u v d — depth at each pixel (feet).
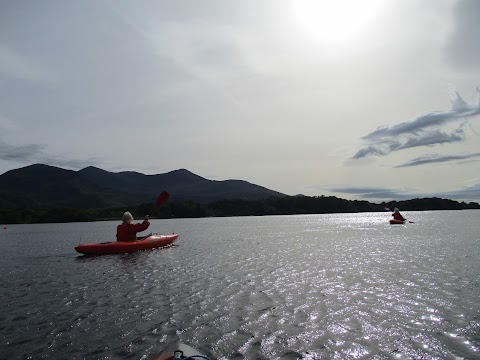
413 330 29.45
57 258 80.38
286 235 138.41
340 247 88.99
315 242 104.68
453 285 44.04
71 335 30.35
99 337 29.71
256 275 53.11
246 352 25.94
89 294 44.42
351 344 26.94
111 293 44.55
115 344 28.19
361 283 46.09
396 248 83.71
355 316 33.09
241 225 254.27
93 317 34.94
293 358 24.88
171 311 36.04
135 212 499.51
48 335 30.53
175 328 31.17
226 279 50.70
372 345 26.71
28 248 108.37
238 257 73.97
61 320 34.37
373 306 36.04
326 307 35.96
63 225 323.16
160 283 49.29
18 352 27.25
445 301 37.27
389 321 31.63
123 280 52.26
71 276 57.11
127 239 88.84
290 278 50.26
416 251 77.25
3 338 30.07
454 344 26.58
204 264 65.10
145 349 27.12
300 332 29.50
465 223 202.59
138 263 68.28
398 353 25.29
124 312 36.22
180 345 23.17
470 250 77.46
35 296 44.24
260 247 94.02
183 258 73.87
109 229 223.30
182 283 48.83
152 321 33.19
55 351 27.25
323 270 55.93
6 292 46.78
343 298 39.11
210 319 33.22
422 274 51.11
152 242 91.56
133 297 42.14
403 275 50.67
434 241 99.30
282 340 27.94
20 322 34.14
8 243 129.29
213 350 26.40
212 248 93.25
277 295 40.96
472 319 31.68
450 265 58.18
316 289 43.37
